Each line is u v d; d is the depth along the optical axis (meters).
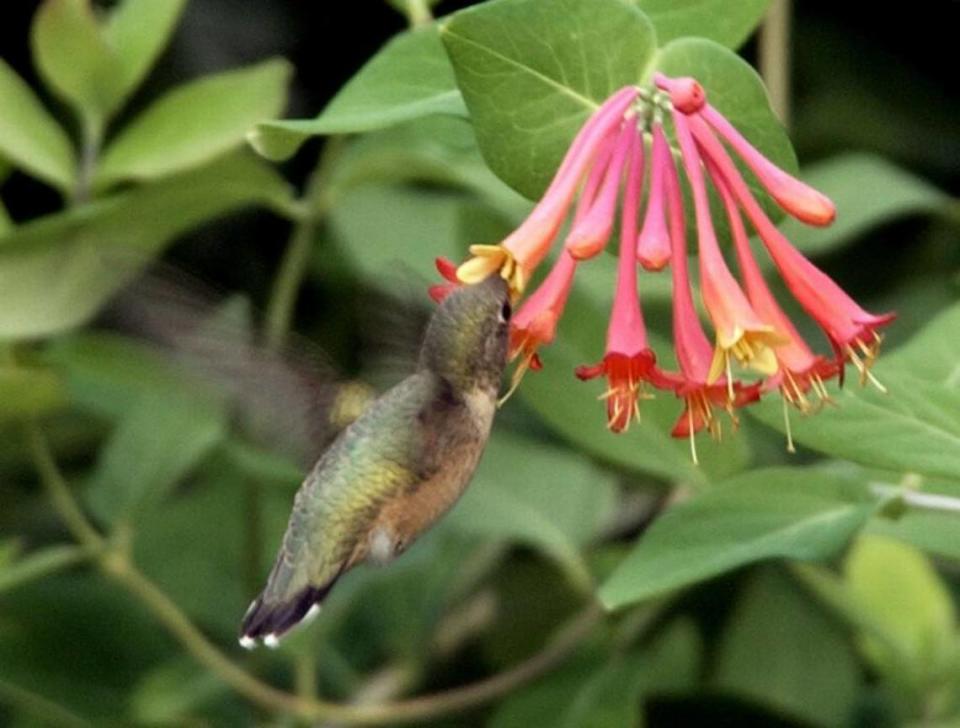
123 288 1.37
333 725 1.56
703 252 1.35
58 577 1.56
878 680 1.58
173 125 1.49
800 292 1.36
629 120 1.36
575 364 1.46
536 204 1.38
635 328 1.35
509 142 1.38
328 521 1.38
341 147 1.57
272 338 1.39
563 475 1.54
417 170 1.51
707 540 1.40
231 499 1.57
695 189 1.36
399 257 1.54
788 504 1.40
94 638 1.55
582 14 1.37
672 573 1.39
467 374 1.38
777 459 1.55
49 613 1.55
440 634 1.58
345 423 1.39
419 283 1.52
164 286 1.37
